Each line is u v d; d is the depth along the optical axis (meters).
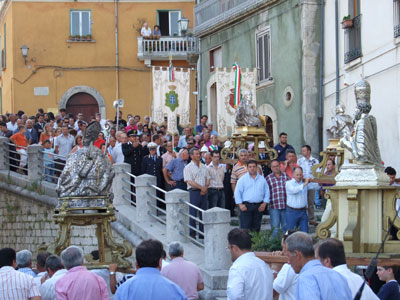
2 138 21.08
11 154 21.53
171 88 23.14
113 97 39.22
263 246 13.26
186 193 15.34
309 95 24.16
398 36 19.08
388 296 8.91
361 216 9.12
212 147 20.06
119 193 17.72
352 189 9.06
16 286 9.16
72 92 39.03
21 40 38.84
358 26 21.36
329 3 23.62
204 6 30.59
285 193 15.42
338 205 9.33
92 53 39.22
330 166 16.50
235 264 8.48
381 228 9.12
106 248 12.12
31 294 9.24
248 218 15.33
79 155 12.08
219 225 13.85
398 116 19.27
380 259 8.78
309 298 6.72
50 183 19.58
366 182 9.08
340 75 22.80
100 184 12.05
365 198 9.13
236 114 18.27
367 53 20.95
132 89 39.34
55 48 39.00
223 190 17.22
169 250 10.62
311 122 24.14
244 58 28.02
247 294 8.37
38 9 38.94
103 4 39.28
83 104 39.22
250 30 27.53
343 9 22.55
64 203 11.90
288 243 7.53
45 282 9.70
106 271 11.23
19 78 38.78
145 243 7.83
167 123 23.34
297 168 15.16
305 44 24.17
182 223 15.23
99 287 9.11
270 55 26.25
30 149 20.02
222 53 29.66
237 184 15.41
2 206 20.64
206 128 23.52
